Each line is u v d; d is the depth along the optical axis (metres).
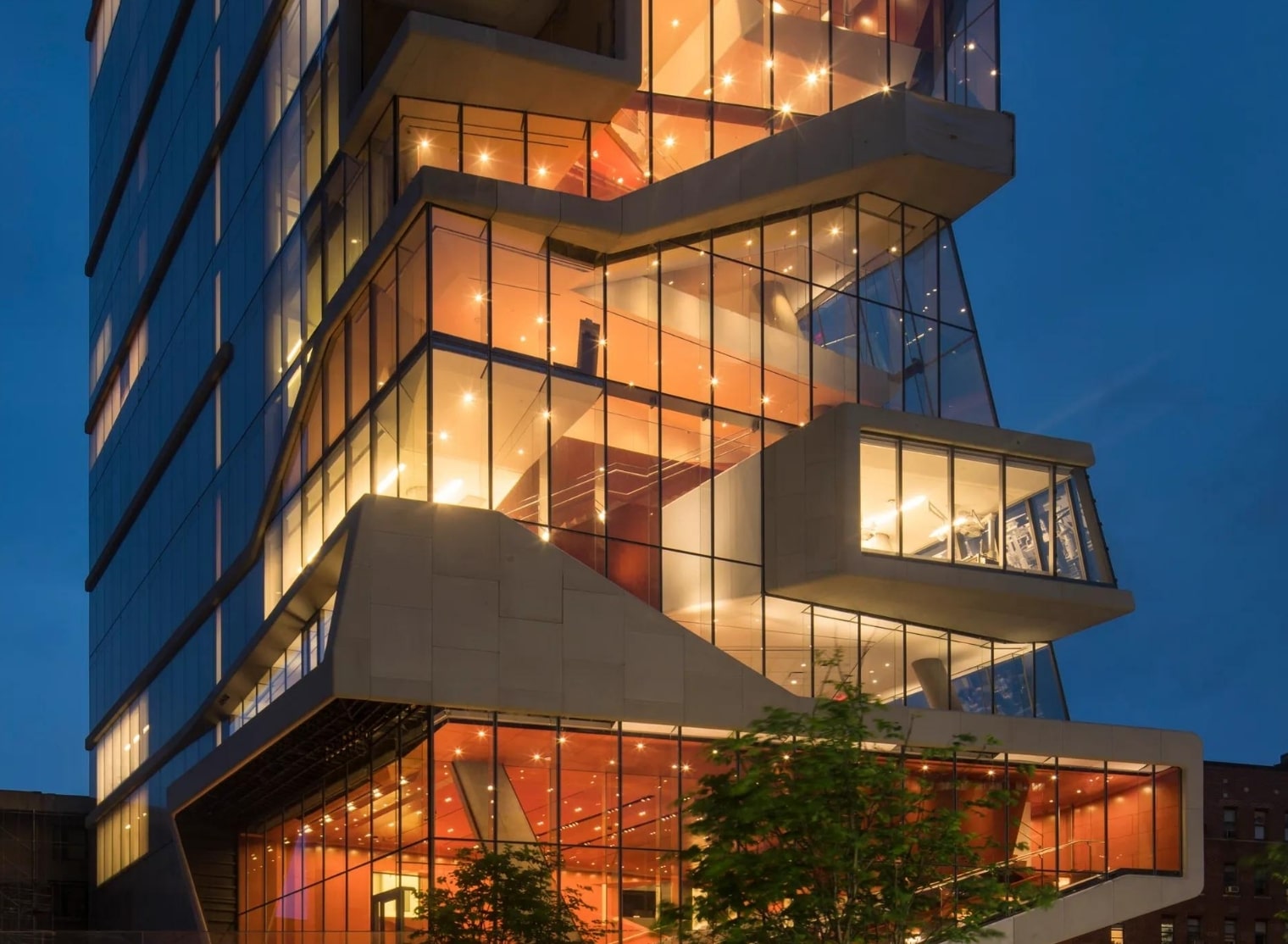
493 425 36.66
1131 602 42.12
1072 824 42.09
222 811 48.94
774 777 24.78
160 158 68.12
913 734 39.88
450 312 36.62
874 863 24.91
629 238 39.19
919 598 40.59
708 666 37.28
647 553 38.34
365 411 39.75
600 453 38.22
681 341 40.16
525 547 35.78
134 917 62.94
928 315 43.88
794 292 42.03
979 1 44.81
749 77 43.06
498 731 35.03
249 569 50.16
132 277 73.19
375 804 37.09
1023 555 41.28
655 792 36.31
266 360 49.22
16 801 76.56
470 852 32.53
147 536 66.94
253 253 51.69
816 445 39.84
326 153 44.38
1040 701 43.88
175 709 59.12
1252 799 88.19
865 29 44.47
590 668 35.84
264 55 52.03
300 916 42.22
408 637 34.06
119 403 75.50
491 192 37.28
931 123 41.94
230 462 53.03
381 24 42.41
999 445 41.34
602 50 40.66
